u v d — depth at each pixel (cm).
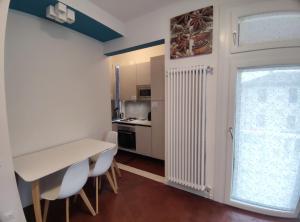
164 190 247
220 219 187
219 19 195
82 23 236
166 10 234
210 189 220
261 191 199
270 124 188
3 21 128
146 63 375
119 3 226
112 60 457
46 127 225
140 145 374
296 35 173
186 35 219
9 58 188
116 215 196
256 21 184
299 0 166
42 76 219
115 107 454
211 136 212
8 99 188
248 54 184
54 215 196
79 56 269
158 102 333
